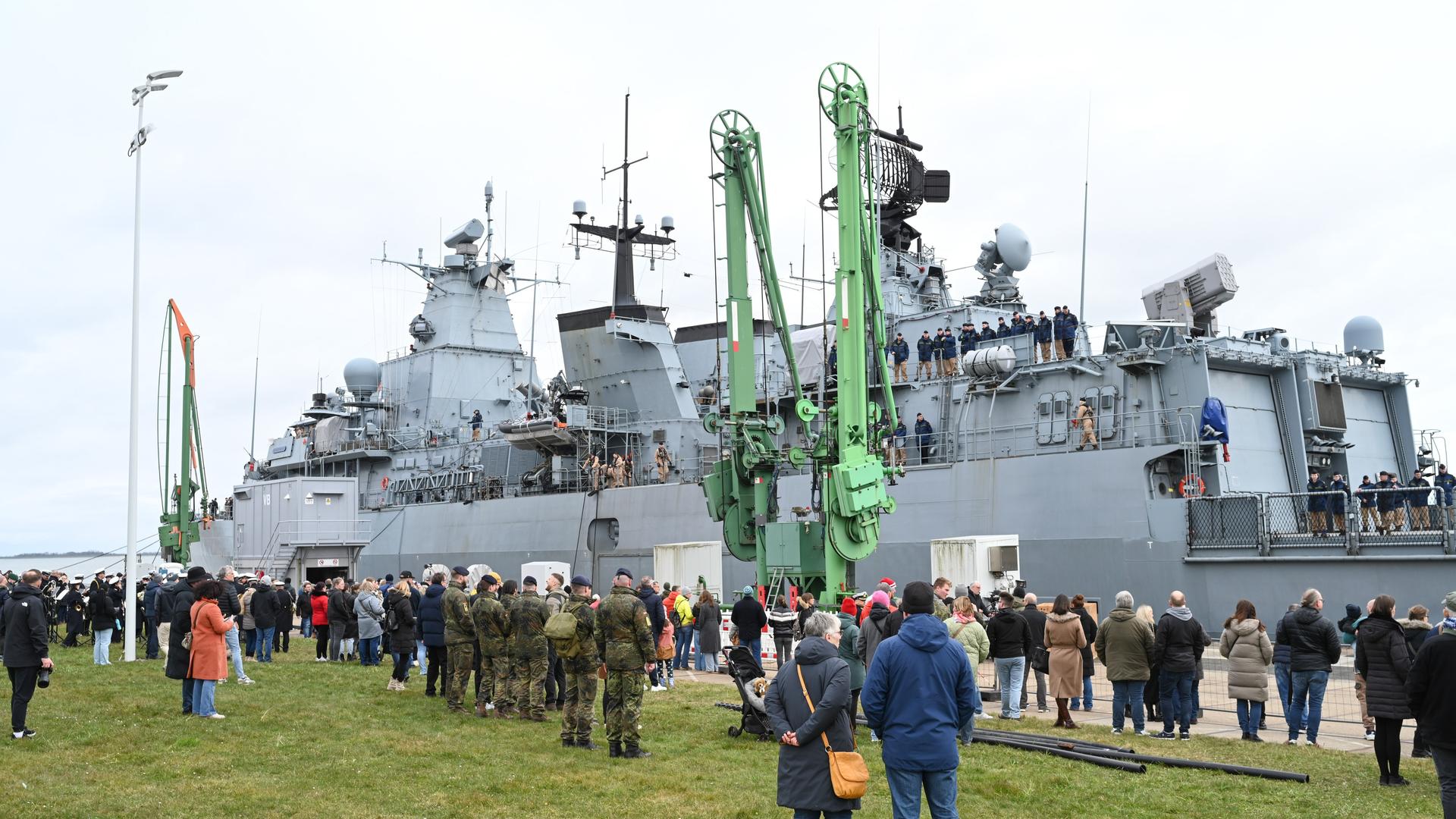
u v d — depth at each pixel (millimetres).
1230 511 24016
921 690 8039
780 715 8023
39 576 13781
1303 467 27406
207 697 15266
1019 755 13148
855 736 14086
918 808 7977
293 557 42156
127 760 12383
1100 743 13773
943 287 38500
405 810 10422
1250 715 14195
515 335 50531
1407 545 21469
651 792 11305
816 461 23078
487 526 41344
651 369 39812
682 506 34844
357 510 43812
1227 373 27172
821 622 8188
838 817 7820
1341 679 19938
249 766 12219
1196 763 12391
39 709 15750
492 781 11648
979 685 18422
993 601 22375
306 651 28281
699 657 23109
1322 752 13484
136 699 16906
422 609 18047
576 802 10859
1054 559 26688
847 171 22031
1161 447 25281
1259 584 23516
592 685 13750
